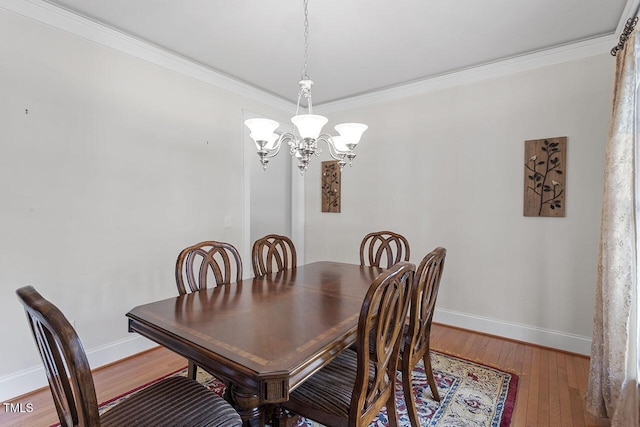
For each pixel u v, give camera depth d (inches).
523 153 109.3
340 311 60.1
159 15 85.2
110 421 43.4
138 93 100.1
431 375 77.3
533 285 108.7
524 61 107.7
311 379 55.1
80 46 87.1
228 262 83.0
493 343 109.9
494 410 73.9
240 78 128.3
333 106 155.3
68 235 86.1
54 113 82.9
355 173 149.9
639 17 65.6
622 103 65.3
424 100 129.6
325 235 162.2
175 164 111.0
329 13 83.8
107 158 93.4
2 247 75.6
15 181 77.1
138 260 101.3
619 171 65.3
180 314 58.4
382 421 70.9
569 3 79.4
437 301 128.0
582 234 100.2
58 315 33.4
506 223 113.1
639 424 59.8
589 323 99.7
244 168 136.3
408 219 134.9
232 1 78.8
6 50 75.0
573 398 78.5
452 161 123.6
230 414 47.0
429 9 81.8
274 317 57.0
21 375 78.5
